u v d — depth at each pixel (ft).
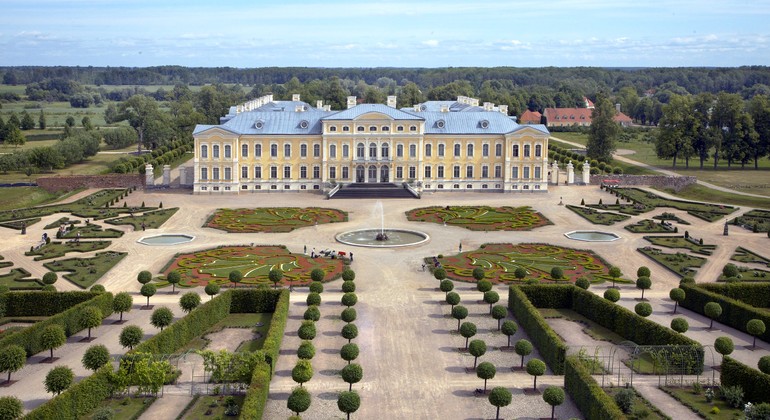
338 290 504.43
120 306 434.30
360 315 453.58
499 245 629.10
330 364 376.27
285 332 421.59
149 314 453.17
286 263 566.36
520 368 374.22
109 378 327.06
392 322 441.27
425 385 353.31
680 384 349.00
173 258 578.66
